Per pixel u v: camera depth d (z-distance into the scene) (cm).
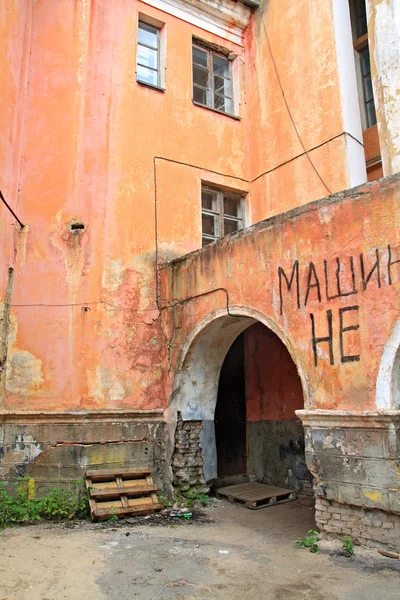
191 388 832
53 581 464
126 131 900
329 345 585
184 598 430
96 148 862
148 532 633
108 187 855
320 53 951
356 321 562
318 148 930
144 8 984
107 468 766
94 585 456
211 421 851
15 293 782
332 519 562
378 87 851
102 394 785
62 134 848
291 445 881
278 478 893
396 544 504
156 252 889
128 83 923
